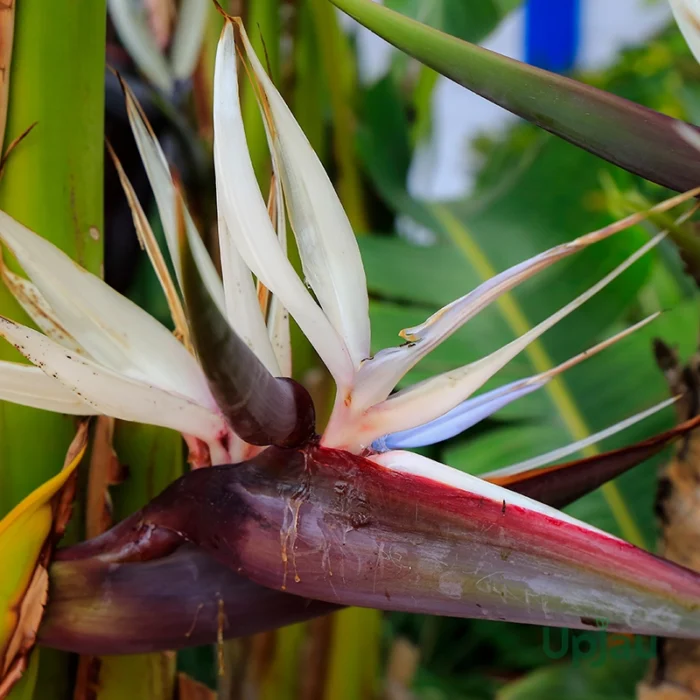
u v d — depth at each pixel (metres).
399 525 0.56
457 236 1.20
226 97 0.54
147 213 0.89
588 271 1.14
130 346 0.60
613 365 1.10
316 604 0.60
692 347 1.12
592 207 1.18
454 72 0.58
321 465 0.58
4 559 0.58
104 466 0.69
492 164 1.60
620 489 1.04
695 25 0.60
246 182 0.54
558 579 0.55
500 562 0.55
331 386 0.85
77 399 0.60
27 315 0.64
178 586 0.59
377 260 1.17
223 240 0.60
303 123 0.89
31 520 0.59
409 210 1.23
